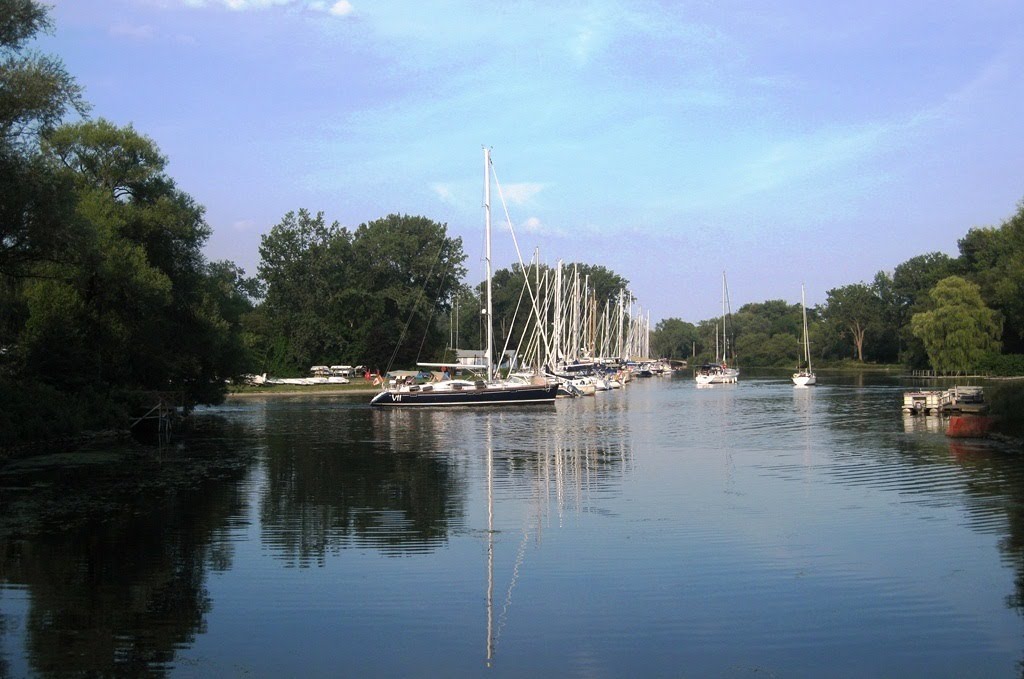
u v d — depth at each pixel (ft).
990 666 39.93
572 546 62.08
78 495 83.82
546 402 231.91
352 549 61.62
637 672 39.63
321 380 359.66
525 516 72.95
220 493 85.15
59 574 55.16
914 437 131.13
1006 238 312.09
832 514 72.08
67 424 124.36
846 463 102.37
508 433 151.74
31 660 40.78
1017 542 61.46
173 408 151.64
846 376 409.69
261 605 48.93
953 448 115.44
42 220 97.19
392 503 79.46
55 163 104.22
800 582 52.65
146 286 134.62
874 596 49.83
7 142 93.61
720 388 331.16
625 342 566.77
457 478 95.20
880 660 40.73
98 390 139.95
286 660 41.04
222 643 43.16
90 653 41.78
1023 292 278.67
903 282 483.92
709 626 45.32
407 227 416.46
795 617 46.55
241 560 58.59
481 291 431.43
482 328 441.68
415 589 51.93
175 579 54.13
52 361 134.51
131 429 143.74
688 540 63.52
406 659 41.19
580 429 157.69
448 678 39.06
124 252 133.80
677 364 655.76
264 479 94.68
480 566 56.90
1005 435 125.39
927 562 56.54
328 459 113.39
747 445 124.98
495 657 41.42
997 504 75.15
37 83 93.45
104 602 49.55
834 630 44.60
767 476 93.81
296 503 79.46
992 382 308.40
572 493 84.23
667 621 46.16
